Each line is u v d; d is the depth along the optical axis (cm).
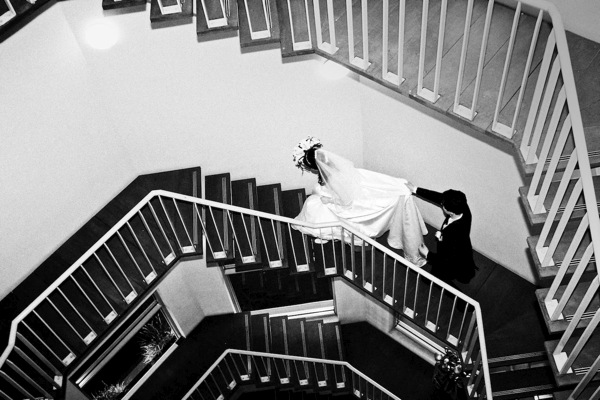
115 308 640
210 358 846
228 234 672
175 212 696
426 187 704
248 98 652
